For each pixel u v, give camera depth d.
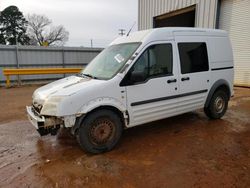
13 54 13.88
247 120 5.73
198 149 4.05
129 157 3.80
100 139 3.91
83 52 16.42
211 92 5.34
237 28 10.77
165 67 4.47
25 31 44.66
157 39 4.36
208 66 5.20
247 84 10.70
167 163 3.57
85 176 3.23
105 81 3.85
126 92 4.00
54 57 15.34
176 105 4.72
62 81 4.55
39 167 3.51
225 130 5.01
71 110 3.56
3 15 41.50
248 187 2.91
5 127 5.45
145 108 4.27
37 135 4.89
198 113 6.38
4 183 3.09
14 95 9.95
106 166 3.51
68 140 4.58
